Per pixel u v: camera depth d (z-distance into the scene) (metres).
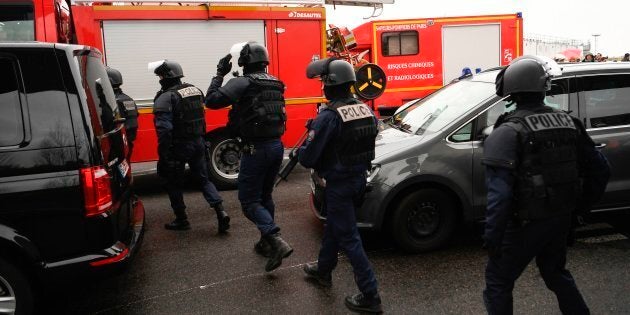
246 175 4.01
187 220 5.29
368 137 3.27
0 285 2.92
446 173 4.12
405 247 4.24
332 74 3.21
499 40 12.08
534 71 2.51
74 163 2.89
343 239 3.31
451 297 3.53
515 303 3.41
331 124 3.17
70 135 2.88
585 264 3.97
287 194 6.43
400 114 5.32
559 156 2.47
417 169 4.09
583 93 4.38
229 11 6.73
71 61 2.94
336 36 9.94
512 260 2.59
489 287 2.68
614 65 4.53
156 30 6.53
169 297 3.68
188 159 4.93
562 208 2.49
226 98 3.90
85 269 2.94
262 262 4.27
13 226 2.81
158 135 4.71
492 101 4.29
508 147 2.44
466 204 4.21
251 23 6.87
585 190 2.75
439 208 4.25
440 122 4.41
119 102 4.27
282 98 4.11
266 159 3.99
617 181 4.38
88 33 6.31
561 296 2.74
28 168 2.82
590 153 2.67
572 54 14.40
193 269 4.16
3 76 2.82
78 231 2.92
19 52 2.84
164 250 4.62
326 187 3.34
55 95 2.88
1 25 4.73
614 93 4.45
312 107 7.21
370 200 4.10
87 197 2.90
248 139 3.97
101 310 3.53
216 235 5.00
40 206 2.84
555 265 2.73
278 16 6.95
